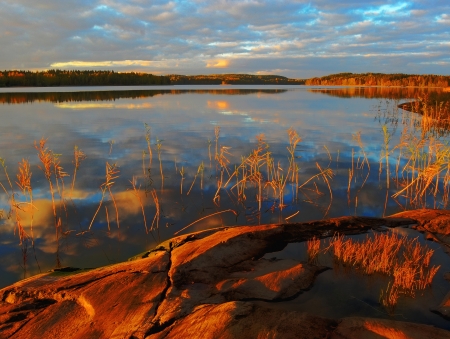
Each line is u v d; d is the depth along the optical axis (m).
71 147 14.77
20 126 20.02
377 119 23.91
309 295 4.77
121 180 10.79
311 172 11.70
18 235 7.43
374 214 8.64
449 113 24.19
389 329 3.68
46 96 47.66
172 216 8.45
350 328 3.72
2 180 10.56
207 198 9.61
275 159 13.16
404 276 4.85
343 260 5.57
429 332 3.65
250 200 9.52
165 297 4.46
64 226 7.83
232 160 13.02
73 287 4.77
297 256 5.87
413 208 8.95
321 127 20.19
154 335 3.76
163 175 11.31
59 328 4.06
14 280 5.90
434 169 9.20
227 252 5.56
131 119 23.16
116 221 8.09
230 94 55.41
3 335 4.00
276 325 3.67
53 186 10.16
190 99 42.34
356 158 13.38
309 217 8.48
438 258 5.72
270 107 32.06
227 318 3.75
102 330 3.94
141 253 6.34
